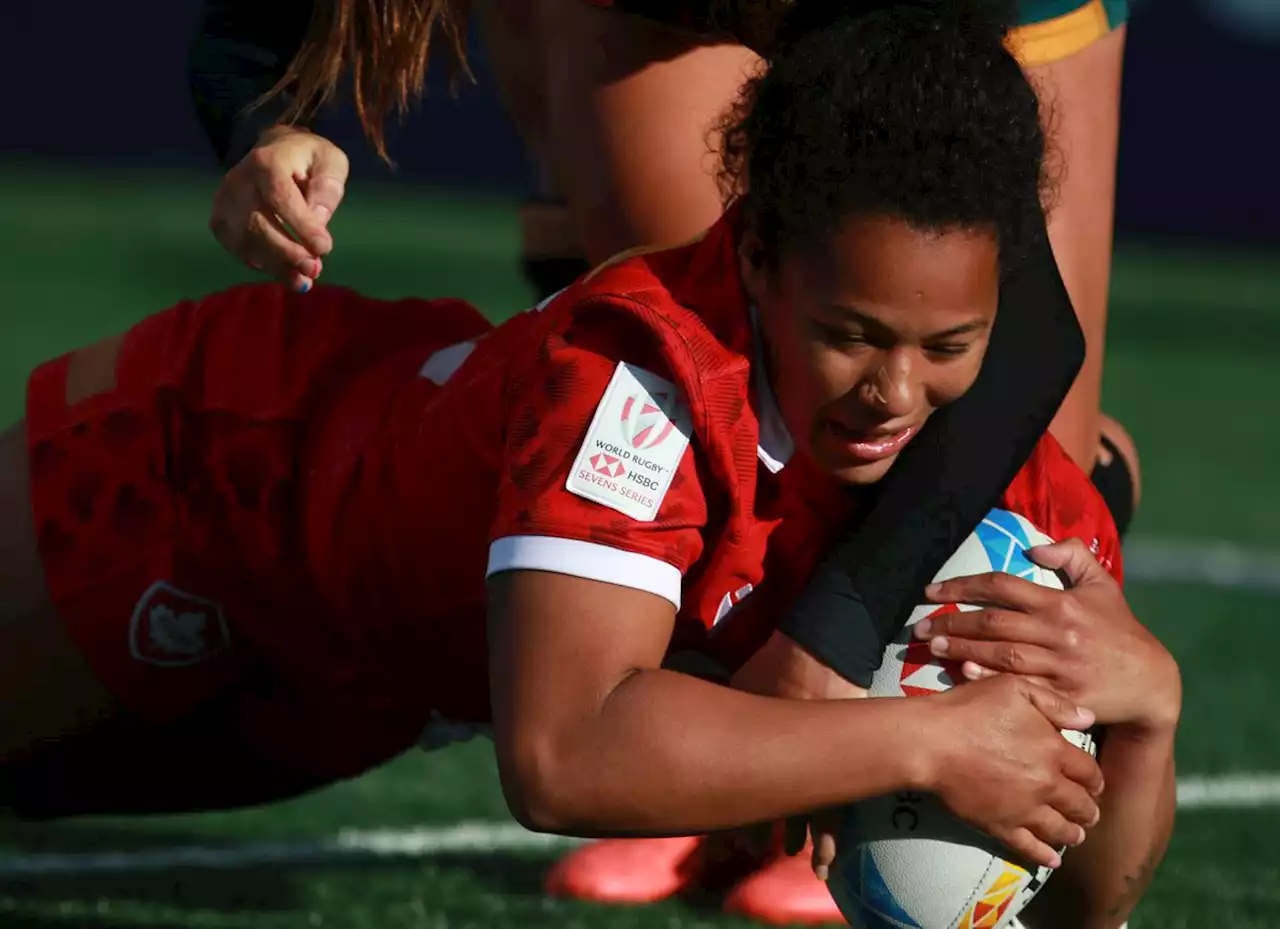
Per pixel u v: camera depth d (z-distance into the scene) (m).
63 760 8.75
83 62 62.47
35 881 9.66
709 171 8.77
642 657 6.42
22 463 8.37
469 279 42.75
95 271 41.34
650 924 9.09
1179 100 64.25
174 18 62.97
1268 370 39.81
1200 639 16.91
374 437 7.87
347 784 11.98
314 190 7.31
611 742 6.23
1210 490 25.83
